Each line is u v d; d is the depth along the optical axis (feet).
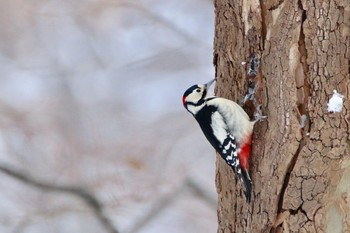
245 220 32.76
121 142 55.57
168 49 62.54
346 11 30.35
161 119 57.36
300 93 30.96
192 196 54.34
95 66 62.85
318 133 30.55
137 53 62.90
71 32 65.92
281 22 31.53
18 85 61.16
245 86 33.06
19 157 53.72
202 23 63.16
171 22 63.41
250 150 32.30
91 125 56.90
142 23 63.98
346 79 30.35
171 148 55.67
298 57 31.01
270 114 31.71
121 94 60.75
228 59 33.94
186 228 53.31
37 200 52.31
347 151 30.25
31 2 65.51
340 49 30.40
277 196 31.35
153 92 60.70
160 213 53.31
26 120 57.36
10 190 52.60
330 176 30.37
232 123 32.60
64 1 65.57
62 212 51.80
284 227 31.09
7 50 66.13
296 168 30.86
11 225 51.78
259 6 32.48
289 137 31.04
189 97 34.68
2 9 64.95
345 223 30.30
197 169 55.11
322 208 30.45
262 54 32.30
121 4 64.08
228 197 33.83
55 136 56.18
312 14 30.76
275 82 31.58
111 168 53.67
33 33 66.03
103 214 52.06
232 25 33.71
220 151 33.04
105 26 65.10
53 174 53.11
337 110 30.30
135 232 52.26
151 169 54.39
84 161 54.13
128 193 52.80
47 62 64.49
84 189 52.34
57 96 60.23
